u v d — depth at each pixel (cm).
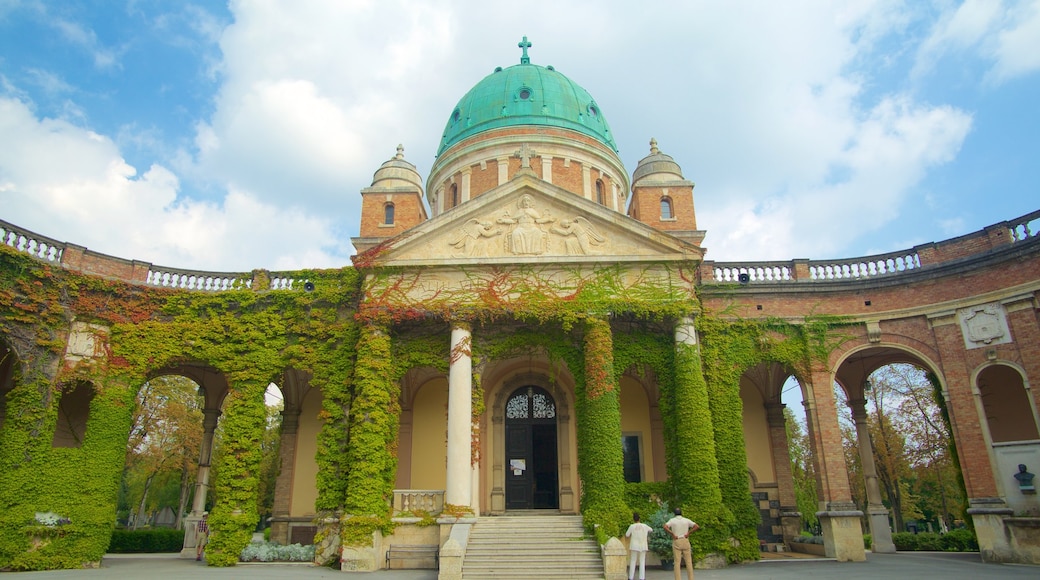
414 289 2652
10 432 2316
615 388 2556
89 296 2625
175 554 3198
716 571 2134
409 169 3684
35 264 2483
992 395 2733
